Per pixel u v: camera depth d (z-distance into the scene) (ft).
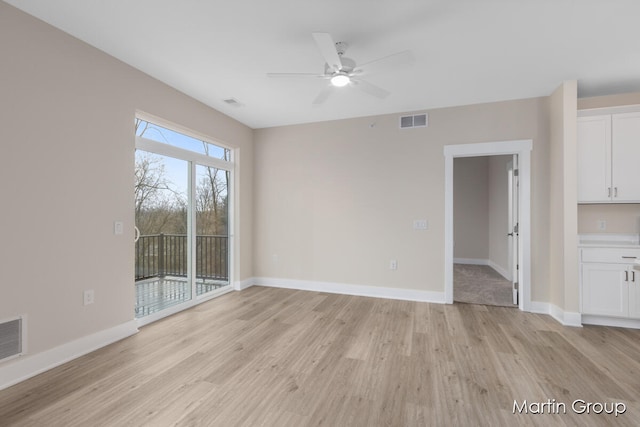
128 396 6.25
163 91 10.61
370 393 6.37
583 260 10.31
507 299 13.50
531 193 11.82
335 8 6.77
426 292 13.11
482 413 5.74
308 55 8.88
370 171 14.01
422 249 13.21
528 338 9.19
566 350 8.38
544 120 11.71
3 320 6.58
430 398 6.20
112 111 8.91
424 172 13.19
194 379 6.90
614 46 8.24
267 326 10.17
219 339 9.11
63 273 7.70
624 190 10.48
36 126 7.15
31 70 7.06
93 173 8.41
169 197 11.56
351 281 14.30
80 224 8.09
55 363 7.48
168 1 6.56
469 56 8.82
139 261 10.36
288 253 15.47
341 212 14.49
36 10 6.88
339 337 9.26
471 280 17.30
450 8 6.76
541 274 11.68
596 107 10.71
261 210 15.98
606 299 10.16
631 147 10.43
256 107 13.01
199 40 8.10
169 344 8.77
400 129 13.52
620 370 7.30
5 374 6.58
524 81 10.45
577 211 10.87
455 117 12.75
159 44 8.31
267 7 6.75
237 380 6.87
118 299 9.09
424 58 8.93
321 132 14.85
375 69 9.57
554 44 8.16
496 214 20.26
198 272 12.96
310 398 6.20
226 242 14.83
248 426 5.38
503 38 7.91
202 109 12.44
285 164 15.53
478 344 8.76
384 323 10.44
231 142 14.32
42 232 7.27
